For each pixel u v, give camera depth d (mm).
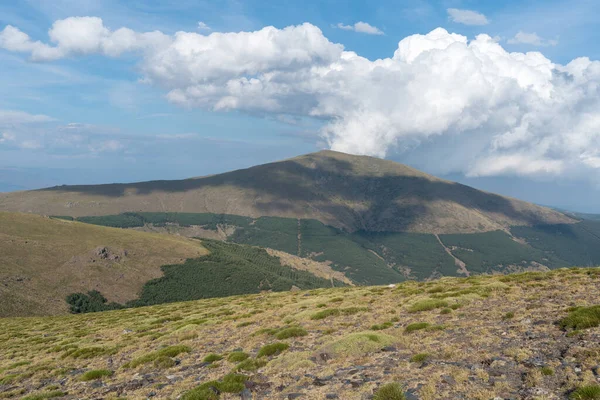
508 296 30344
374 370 18500
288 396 16969
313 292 70625
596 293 26016
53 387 25203
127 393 21484
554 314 22344
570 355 15891
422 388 15156
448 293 36875
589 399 12156
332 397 16016
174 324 48312
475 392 14227
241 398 17734
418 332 24125
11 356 42219
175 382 22156
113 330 51312
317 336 27766
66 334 55469
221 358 26188
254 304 61844
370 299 43188
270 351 24797
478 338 20359
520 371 15516
